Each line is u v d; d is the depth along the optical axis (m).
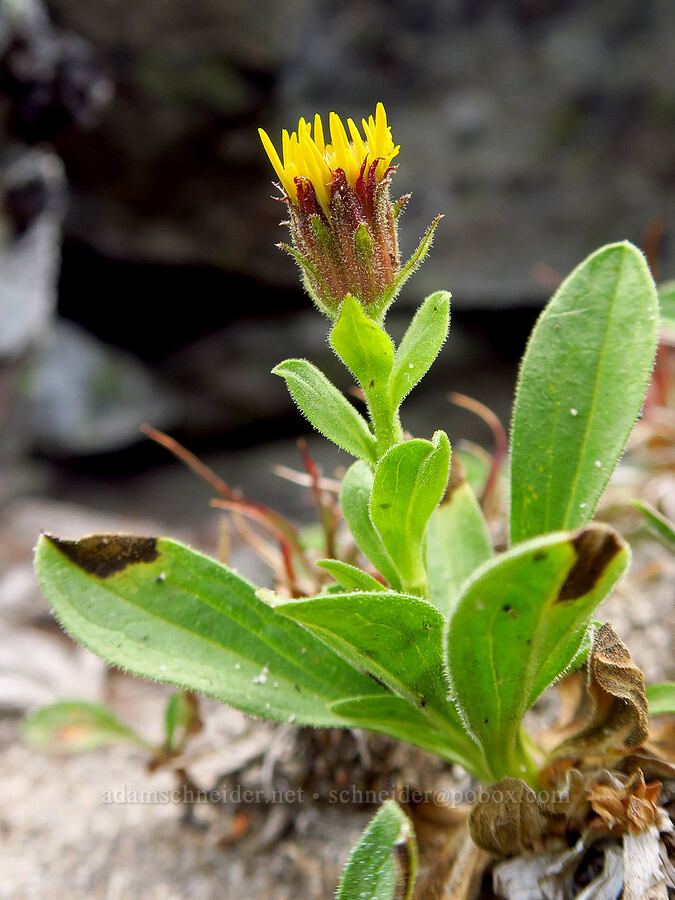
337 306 0.10
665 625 0.13
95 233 0.37
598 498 0.10
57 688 0.18
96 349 0.41
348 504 0.10
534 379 0.11
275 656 0.11
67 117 0.25
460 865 0.10
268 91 0.35
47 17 0.31
